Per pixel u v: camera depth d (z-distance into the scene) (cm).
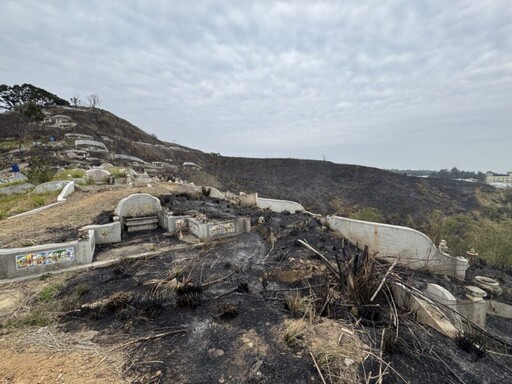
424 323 644
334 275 749
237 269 802
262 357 423
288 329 490
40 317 504
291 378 384
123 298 572
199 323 516
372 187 7556
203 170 7175
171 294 618
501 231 1928
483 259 1644
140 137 7925
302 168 8950
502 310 978
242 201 2027
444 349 539
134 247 945
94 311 533
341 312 614
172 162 6750
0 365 380
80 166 3111
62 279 676
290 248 1030
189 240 1041
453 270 1024
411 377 430
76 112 7056
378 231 1105
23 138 4481
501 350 638
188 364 404
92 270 749
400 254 1054
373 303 644
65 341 444
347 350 457
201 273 762
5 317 504
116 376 371
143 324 505
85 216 1162
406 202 6731
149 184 2034
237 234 1159
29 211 1234
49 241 896
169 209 1281
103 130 6762
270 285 741
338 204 6412
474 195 7481
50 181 1786
